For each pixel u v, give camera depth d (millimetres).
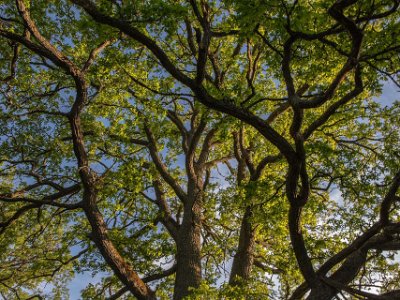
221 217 14031
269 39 10516
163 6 8281
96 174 11656
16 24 12734
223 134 12125
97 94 13367
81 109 10797
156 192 15133
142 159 13602
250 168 14039
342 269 9891
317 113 14242
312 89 11508
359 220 11875
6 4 12969
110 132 14070
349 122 14258
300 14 7945
